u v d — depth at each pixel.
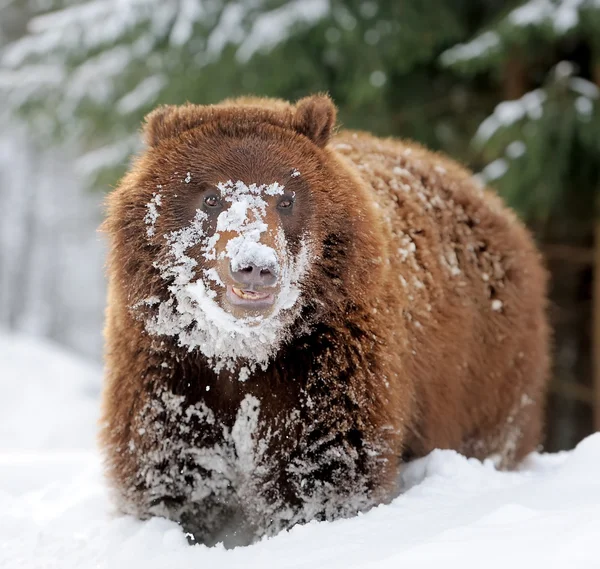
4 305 58.75
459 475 7.75
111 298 8.09
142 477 7.85
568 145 18.69
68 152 32.66
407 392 8.35
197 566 6.36
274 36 19.30
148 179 7.77
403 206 9.23
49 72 22.38
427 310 8.88
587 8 17.72
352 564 5.34
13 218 58.69
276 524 7.84
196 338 7.61
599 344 21.67
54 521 8.18
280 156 7.68
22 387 23.53
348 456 7.65
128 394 7.88
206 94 20.39
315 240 7.61
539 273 11.12
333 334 7.71
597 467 6.61
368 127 22.00
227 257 6.98
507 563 4.58
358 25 19.80
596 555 4.37
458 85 22.48
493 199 11.05
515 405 10.21
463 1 21.19
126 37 20.56
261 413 7.80
